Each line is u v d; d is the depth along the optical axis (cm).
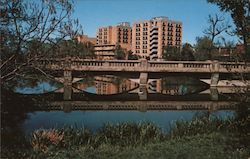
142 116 2694
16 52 1243
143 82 5262
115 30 18900
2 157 962
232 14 1116
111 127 1395
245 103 1228
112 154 1055
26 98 1759
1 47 1176
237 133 1356
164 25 16225
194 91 5428
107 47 15962
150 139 1324
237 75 1227
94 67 4947
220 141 1234
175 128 1485
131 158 1003
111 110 3209
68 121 2245
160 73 5428
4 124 1375
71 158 1003
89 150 1108
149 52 16688
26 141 1191
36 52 1271
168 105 3822
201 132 1456
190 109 3381
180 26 16762
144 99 4425
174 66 5344
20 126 1588
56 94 4203
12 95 1501
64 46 1339
